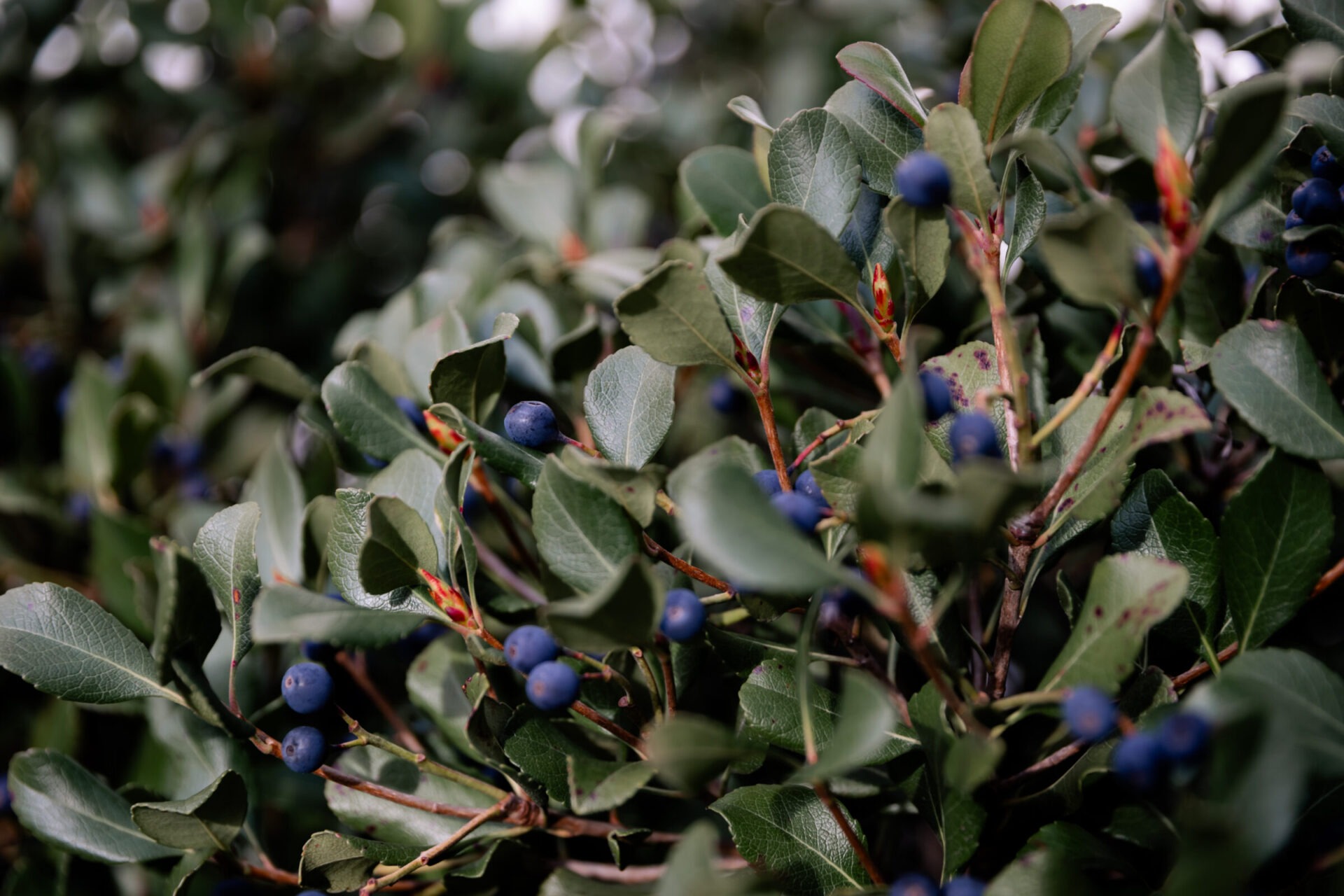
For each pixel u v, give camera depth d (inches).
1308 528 15.3
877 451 13.4
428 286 20.4
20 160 29.0
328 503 17.5
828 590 15.1
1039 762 15.3
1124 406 15.5
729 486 13.6
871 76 16.2
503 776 16.6
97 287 27.6
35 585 16.4
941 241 15.3
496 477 18.5
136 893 18.9
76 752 19.7
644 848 17.1
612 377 16.2
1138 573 14.4
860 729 13.5
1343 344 16.3
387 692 19.0
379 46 32.8
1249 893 14.4
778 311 15.6
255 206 28.7
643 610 14.1
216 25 31.3
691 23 37.2
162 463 23.9
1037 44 15.4
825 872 15.2
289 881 16.7
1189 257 13.9
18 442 24.2
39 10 30.2
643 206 23.9
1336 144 16.0
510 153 33.2
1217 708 14.1
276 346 28.4
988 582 17.8
